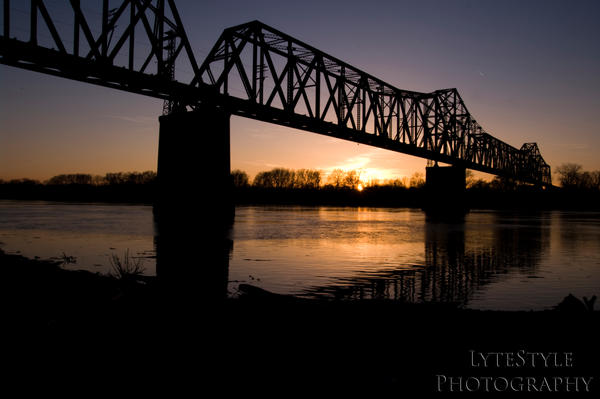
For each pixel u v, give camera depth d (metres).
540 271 20.27
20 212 62.62
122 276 14.23
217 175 33.97
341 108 49.47
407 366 7.13
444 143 78.00
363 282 16.83
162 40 31.05
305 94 43.28
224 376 6.52
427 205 79.00
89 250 23.61
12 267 15.16
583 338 8.51
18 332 8.24
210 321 9.05
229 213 34.28
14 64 24.84
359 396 6.05
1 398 5.71
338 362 7.20
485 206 131.88
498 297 14.68
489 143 103.25
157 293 11.34
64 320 8.90
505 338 8.45
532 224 56.53
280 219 58.56
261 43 38.44
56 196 153.12
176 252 23.41
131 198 147.50
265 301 10.79
